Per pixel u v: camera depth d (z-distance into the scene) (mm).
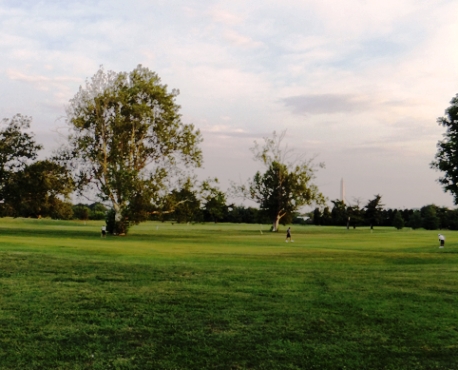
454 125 40062
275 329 9867
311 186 101625
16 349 8430
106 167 63156
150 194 61875
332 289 14383
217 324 10188
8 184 63406
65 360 7977
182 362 7969
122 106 64625
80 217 143250
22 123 65188
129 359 8070
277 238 59469
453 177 40094
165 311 11234
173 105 67250
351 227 132500
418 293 13781
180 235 66438
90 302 12023
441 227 130250
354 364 7984
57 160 64688
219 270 18469
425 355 8445
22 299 12234
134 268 18406
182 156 67312
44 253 23453
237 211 155500
